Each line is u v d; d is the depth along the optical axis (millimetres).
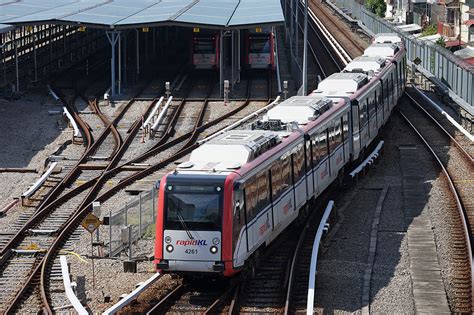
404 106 82438
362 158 57906
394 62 74250
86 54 120750
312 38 141625
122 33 92188
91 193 50031
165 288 35062
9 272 37781
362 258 38469
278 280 35938
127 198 49562
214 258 33500
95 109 77500
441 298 32906
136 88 90500
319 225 41344
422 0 161500
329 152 48094
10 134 66812
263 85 93938
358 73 61719
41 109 77688
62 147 63000
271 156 38062
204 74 102625
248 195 35188
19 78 93375
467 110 69625
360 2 191500
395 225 43500
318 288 34656
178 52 125750
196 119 74625
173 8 94312
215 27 82250
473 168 56562
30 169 56375
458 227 42844
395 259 38219
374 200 49000
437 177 54062
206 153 36438
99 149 62781
